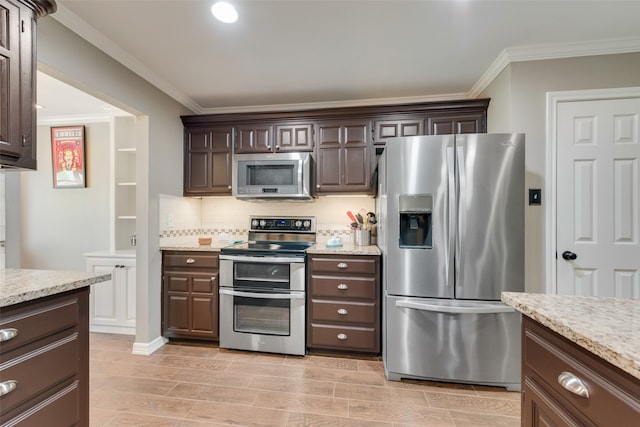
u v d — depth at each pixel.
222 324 2.50
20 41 1.23
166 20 1.72
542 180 2.06
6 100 1.18
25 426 0.95
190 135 2.95
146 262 2.43
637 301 0.95
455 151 1.88
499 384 1.88
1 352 0.88
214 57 2.14
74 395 1.14
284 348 2.40
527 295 1.03
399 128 2.68
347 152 2.76
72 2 1.57
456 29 1.82
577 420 0.71
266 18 1.71
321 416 1.64
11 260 2.12
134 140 3.21
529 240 2.06
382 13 1.67
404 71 2.34
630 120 1.97
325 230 3.06
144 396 1.82
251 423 1.58
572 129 2.04
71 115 3.16
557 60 2.05
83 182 3.23
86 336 1.20
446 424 1.58
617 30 1.84
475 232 1.86
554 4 1.60
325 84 2.58
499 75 2.27
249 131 2.88
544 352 0.84
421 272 1.94
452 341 1.91
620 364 0.57
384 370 2.15
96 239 3.24
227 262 2.50
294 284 2.40
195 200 3.15
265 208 3.18
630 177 1.97
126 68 2.17
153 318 2.50
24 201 3.35
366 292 2.32
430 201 1.92
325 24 1.76
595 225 2.01
